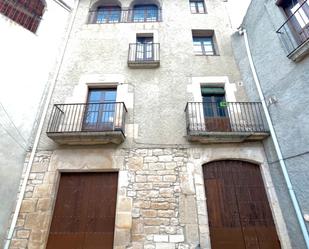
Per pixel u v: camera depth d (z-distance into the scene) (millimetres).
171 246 4402
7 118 5039
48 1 7285
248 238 4621
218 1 8719
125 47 7367
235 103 6066
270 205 4914
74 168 5230
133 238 4484
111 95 6523
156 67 6883
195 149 5469
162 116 5980
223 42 7551
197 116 5922
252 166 5406
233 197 5035
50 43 6832
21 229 4547
